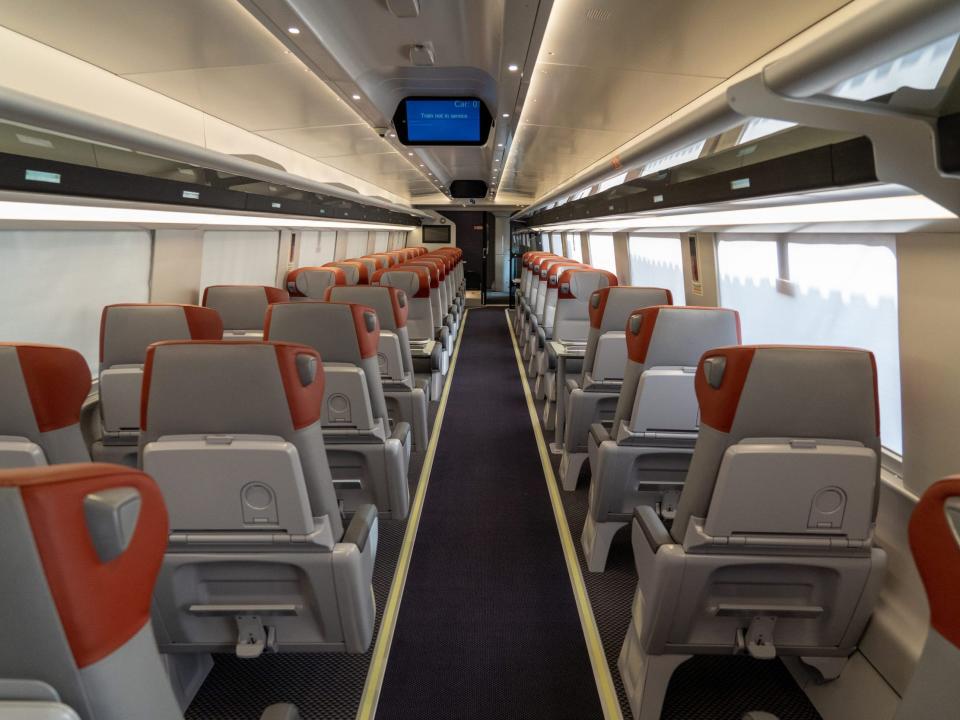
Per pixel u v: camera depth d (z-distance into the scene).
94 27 2.78
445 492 4.74
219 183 4.11
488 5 2.87
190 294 5.29
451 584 3.41
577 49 3.08
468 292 22.44
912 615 2.16
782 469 1.89
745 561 2.05
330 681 2.62
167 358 1.89
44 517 0.80
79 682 0.87
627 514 3.40
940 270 2.11
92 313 3.99
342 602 2.15
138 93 3.79
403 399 4.91
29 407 2.05
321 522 2.09
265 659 2.75
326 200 7.25
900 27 0.85
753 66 2.85
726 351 1.89
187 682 2.46
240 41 3.04
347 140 6.24
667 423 3.07
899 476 2.45
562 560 3.68
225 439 1.95
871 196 1.98
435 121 4.59
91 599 0.85
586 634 2.96
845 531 1.98
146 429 1.97
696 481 2.04
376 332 3.42
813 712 2.47
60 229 3.58
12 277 3.32
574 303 6.14
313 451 2.07
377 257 10.20
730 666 2.73
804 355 1.84
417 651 2.82
